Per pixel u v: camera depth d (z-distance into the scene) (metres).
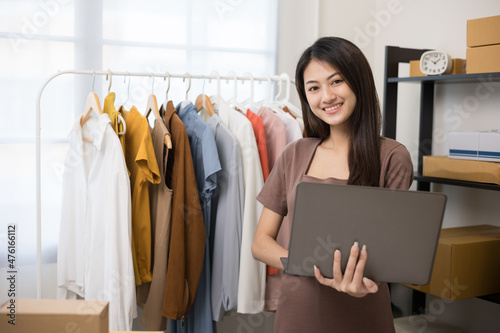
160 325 1.71
